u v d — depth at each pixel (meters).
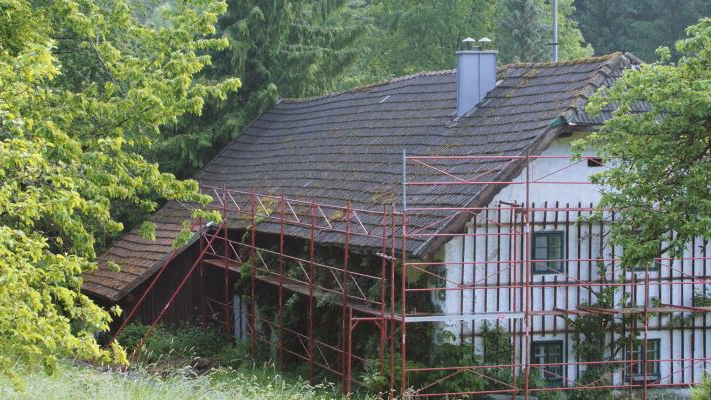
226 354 29.38
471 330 23.81
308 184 30.39
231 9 40.06
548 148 24.45
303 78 40.59
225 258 30.34
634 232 23.53
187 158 38.75
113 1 30.59
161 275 31.80
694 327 25.44
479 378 23.03
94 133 21.28
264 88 40.00
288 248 28.64
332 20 49.56
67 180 14.18
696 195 20.17
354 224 25.05
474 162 24.41
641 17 58.00
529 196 24.31
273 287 29.33
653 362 25.14
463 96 27.80
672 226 20.30
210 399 17.95
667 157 20.23
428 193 24.28
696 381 25.41
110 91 21.62
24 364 16.97
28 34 21.05
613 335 24.77
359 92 35.06
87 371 19.39
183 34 22.33
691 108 19.66
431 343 23.66
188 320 32.16
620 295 24.88
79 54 30.84
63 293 13.72
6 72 14.37
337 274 25.92
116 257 33.69
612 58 25.06
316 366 26.66
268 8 39.84
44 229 23.94
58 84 30.75
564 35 56.34
